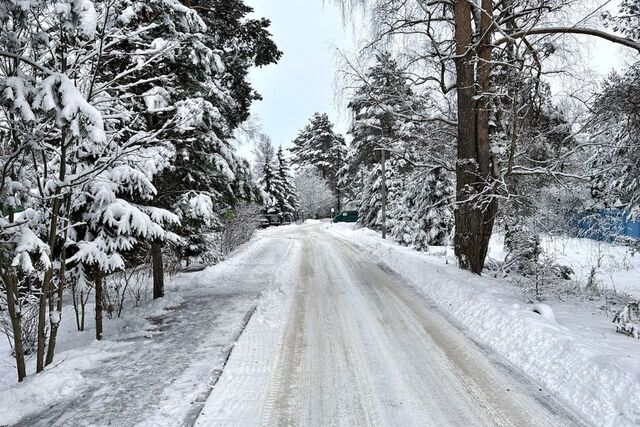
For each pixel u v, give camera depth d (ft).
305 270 44.50
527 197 37.63
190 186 31.01
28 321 23.52
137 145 20.56
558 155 36.42
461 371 16.56
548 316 20.43
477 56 32.73
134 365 17.57
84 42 17.38
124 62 25.40
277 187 168.14
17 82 13.66
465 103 35.32
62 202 18.81
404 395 14.53
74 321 28.73
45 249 15.64
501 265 38.81
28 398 14.43
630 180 31.27
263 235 103.50
